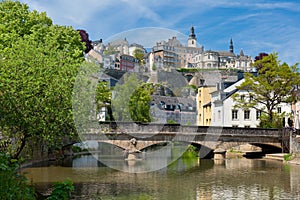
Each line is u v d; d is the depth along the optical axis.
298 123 54.75
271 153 43.84
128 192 19.55
